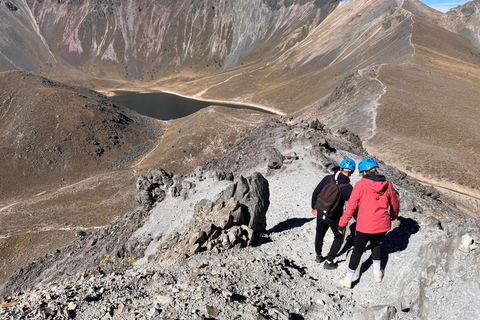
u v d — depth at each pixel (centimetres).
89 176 15950
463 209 6059
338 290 901
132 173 13425
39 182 15500
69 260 3784
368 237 810
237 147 4712
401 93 12769
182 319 734
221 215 1355
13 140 16612
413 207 1273
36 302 869
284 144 3384
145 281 1002
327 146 3112
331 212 927
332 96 16438
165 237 2364
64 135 17175
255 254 1180
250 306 768
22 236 9206
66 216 10288
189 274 999
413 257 807
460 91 13475
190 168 14212
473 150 8856
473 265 631
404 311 707
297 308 830
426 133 9731
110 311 818
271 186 2370
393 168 3597
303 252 1189
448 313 609
